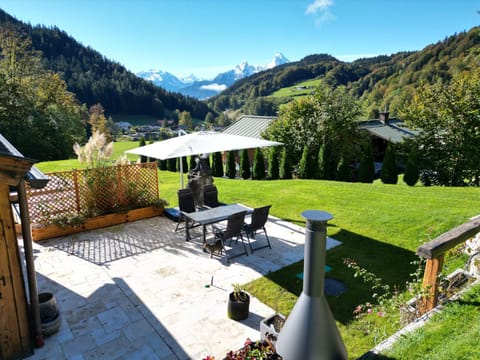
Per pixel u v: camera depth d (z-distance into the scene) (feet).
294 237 21.74
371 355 8.46
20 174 9.71
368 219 23.99
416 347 8.55
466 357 7.87
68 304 13.97
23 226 10.52
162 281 15.94
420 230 21.21
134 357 10.84
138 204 25.39
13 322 10.62
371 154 44.98
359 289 14.82
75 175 22.76
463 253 16.01
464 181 44.98
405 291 14.39
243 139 23.61
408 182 43.01
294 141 54.03
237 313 12.68
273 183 39.17
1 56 82.33
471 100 43.11
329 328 7.11
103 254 19.08
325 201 29.53
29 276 10.84
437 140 46.57
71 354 11.00
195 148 20.58
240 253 19.12
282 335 7.44
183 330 12.22
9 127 72.18
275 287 15.28
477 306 10.32
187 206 23.15
